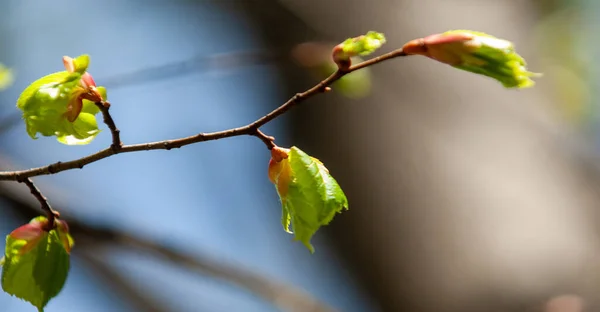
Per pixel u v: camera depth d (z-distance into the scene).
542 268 0.93
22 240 0.80
